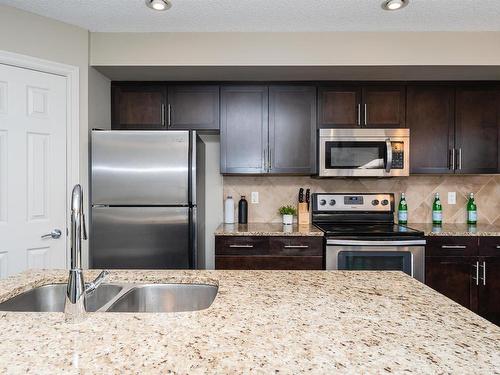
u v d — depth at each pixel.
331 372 0.61
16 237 2.17
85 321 0.84
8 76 2.13
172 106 2.81
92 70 2.50
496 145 2.80
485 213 3.11
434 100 2.81
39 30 2.23
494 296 2.50
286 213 2.98
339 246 2.47
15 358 0.66
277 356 0.67
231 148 2.82
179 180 2.38
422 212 3.12
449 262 2.51
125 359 0.66
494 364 0.65
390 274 1.32
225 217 3.07
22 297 1.18
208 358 0.66
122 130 2.58
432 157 2.81
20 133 2.18
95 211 2.38
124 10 2.16
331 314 0.90
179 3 2.06
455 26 2.38
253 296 1.05
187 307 1.29
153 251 2.38
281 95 2.82
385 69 2.55
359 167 2.75
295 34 2.49
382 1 2.04
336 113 2.82
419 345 0.72
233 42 2.48
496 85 2.81
